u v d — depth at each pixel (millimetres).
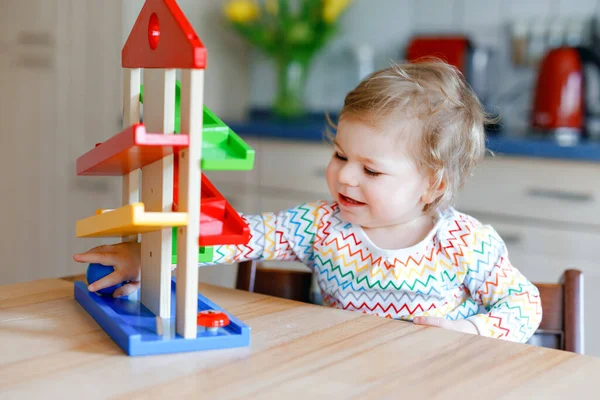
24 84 2645
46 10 2537
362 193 1127
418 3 2736
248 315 911
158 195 817
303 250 1210
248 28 2781
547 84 2287
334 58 2914
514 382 697
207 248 1007
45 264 2689
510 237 2084
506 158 2072
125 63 915
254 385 665
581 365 751
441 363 744
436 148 1130
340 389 661
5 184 2764
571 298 1117
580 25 2428
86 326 842
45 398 620
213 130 773
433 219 1199
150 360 726
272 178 2467
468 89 1263
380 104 1100
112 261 913
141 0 2395
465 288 1177
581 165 1964
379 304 1171
